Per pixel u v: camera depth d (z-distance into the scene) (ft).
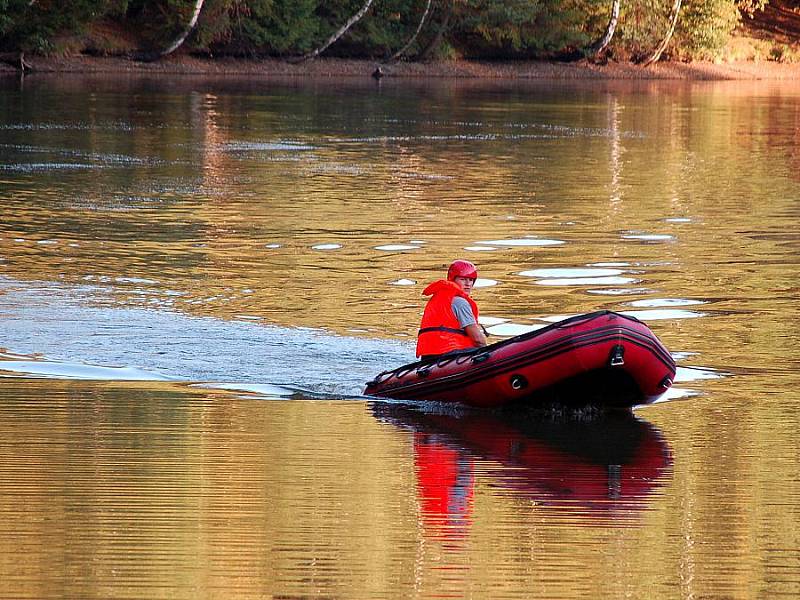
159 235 139.64
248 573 51.62
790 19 577.43
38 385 82.58
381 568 52.47
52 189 169.68
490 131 265.95
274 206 160.86
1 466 65.46
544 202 168.04
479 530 57.26
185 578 51.01
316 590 50.11
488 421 78.18
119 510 59.00
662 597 49.85
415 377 81.46
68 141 225.15
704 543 55.98
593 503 61.36
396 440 72.79
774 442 72.64
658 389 78.54
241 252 131.13
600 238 141.28
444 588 50.57
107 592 49.47
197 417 76.48
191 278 118.42
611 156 222.89
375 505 60.64
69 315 102.63
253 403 80.12
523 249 134.41
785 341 97.50
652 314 106.01
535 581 51.39
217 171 192.75
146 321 101.76
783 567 53.11
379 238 140.05
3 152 207.00
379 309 107.96
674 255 131.75
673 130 274.16
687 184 187.21
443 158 216.54
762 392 84.02
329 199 167.73
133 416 76.07
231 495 61.62
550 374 77.25
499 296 112.16
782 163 214.90
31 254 127.85
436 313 83.56
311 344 96.07
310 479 64.59
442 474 65.77
